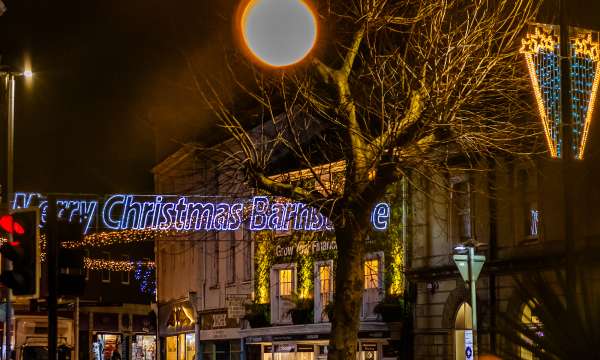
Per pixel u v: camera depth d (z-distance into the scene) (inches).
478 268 793.6
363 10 647.1
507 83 836.0
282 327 1539.1
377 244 1370.6
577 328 235.9
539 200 1082.1
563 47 405.7
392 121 697.6
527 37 499.2
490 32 655.8
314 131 1119.0
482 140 778.2
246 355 1711.4
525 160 1077.1
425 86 648.4
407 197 1320.1
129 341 2861.7
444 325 1237.7
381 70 758.5
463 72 678.5
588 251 247.4
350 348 641.6
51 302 515.5
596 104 748.6
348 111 641.0
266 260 1632.6
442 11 641.6
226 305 1752.0
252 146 674.2
